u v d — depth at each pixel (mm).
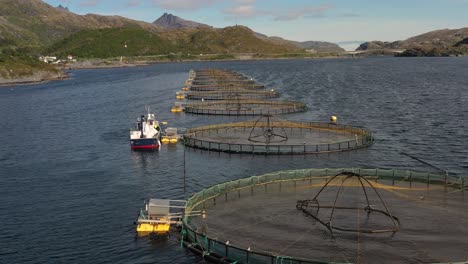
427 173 75438
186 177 86688
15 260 56094
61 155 106438
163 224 62062
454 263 47062
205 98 199500
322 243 53812
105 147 113312
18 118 164125
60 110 181875
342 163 93812
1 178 88875
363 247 52719
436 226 57625
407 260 49781
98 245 59125
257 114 153125
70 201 75375
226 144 104688
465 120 140250
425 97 198250
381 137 117688
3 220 68000
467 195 68250
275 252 51969
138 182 84688
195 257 54812
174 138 114875
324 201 67000
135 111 173500
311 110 164875
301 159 95938
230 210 64062
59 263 55094
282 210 63781
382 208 63719
